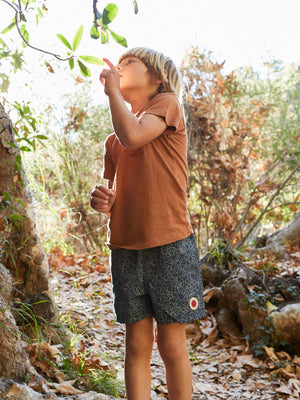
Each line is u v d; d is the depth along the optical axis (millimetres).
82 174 6727
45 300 2689
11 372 2004
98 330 3492
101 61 1747
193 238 1910
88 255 5949
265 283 4055
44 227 6438
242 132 5535
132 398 1823
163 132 1828
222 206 5406
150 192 1796
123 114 1685
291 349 3588
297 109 5676
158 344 1873
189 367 1855
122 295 1847
